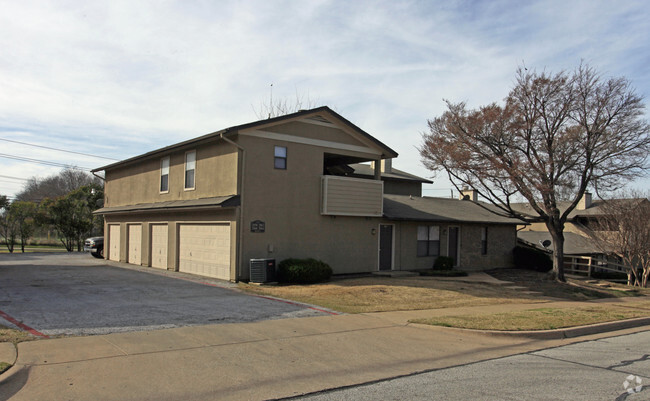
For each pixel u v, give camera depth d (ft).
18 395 17.54
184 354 23.84
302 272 55.11
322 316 35.78
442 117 69.05
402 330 32.40
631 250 77.15
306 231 60.95
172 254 67.97
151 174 76.48
